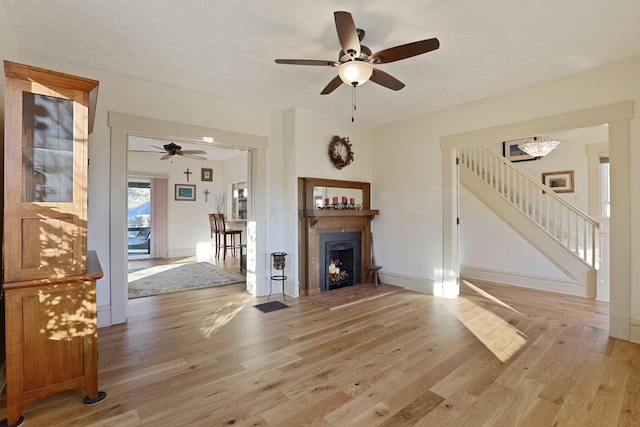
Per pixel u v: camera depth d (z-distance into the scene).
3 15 2.20
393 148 4.88
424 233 4.47
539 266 4.68
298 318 3.43
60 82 1.83
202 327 3.16
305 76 3.28
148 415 1.79
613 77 2.95
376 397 1.97
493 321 3.32
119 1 2.10
